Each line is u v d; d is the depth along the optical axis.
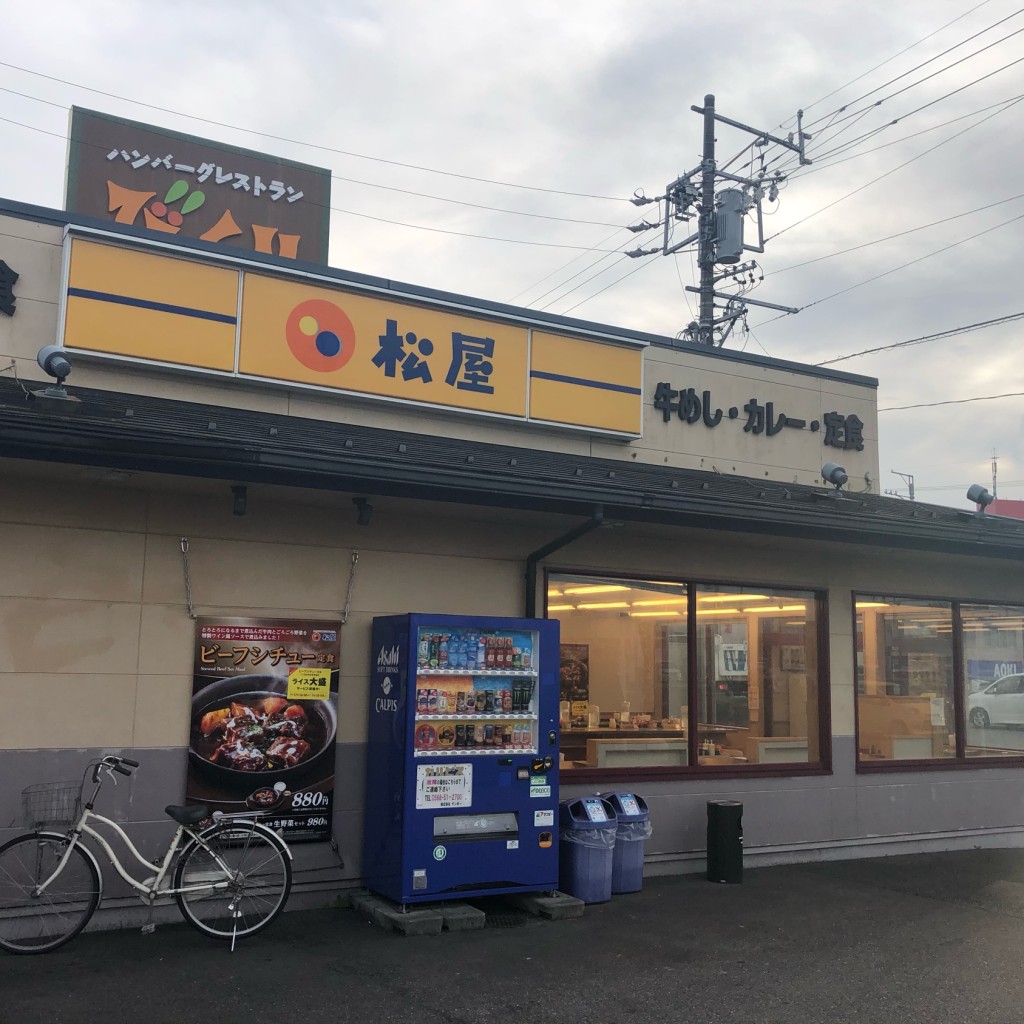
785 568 10.03
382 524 8.02
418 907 7.07
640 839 8.25
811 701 10.16
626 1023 5.29
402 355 8.98
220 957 6.16
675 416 10.83
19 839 6.16
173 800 7.00
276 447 6.37
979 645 11.52
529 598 8.50
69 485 6.93
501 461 8.20
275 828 7.28
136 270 7.93
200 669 7.17
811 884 8.66
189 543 7.27
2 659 6.62
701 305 22.28
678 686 9.34
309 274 8.60
